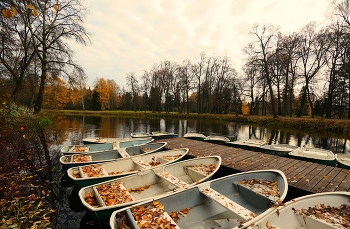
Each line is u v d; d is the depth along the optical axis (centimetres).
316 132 1627
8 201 384
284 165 598
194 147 877
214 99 3597
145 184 448
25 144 948
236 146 978
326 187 440
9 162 666
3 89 1299
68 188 509
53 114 2066
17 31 1379
